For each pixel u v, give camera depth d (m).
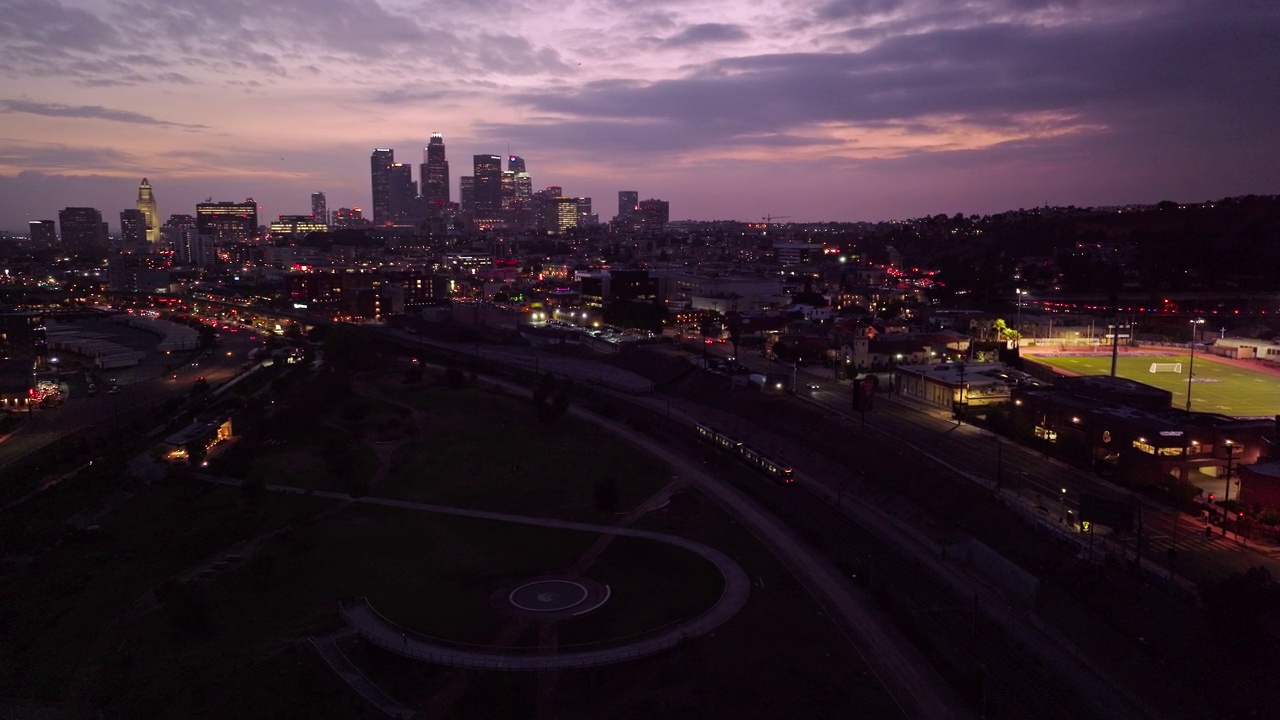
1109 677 80.38
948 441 149.50
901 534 118.19
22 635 88.75
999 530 112.12
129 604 96.56
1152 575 90.69
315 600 98.06
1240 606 77.56
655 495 137.25
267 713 75.38
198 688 78.06
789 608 94.81
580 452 163.00
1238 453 120.69
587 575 105.88
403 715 75.88
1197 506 110.44
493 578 104.94
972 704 77.19
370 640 86.06
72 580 102.50
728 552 111.12
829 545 114.19
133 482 139.75
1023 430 147.25
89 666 82.75
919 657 85.06
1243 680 75.38
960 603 96.50
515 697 77.56
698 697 76.75
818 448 159.50
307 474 149.00
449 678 81.31
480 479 146.88
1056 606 92.75
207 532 116.44
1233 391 187.50
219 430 170.50
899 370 197.12
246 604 95.69
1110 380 164.38
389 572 106.31
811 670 82.12
